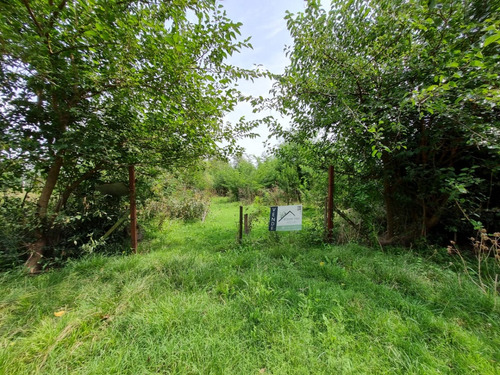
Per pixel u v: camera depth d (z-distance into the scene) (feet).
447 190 8.64
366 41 9.43
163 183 16.62
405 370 4.16
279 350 4.66
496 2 6.36
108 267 8.76
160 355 4.55
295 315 5.75
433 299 6.29
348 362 4.24
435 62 7.57
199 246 12.96
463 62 6.42
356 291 6.94
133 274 8.18
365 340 4.91
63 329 5.20
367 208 13.04
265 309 5.98
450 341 4.80
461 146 9.05
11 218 9.14
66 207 11.24
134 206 11.43
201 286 7.43
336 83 10.09
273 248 11.06
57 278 7.87
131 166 11.34
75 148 8.55
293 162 15.90
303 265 9.00
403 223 12.00
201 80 8.68
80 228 11.60
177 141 12.05
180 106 9.07
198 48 7.53
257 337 5.03
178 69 7.41
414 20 6.58
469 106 7.45
